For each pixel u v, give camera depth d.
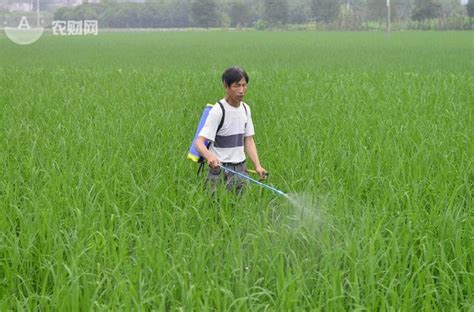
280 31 102.19
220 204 6.59
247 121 6.96
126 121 11.18
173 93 15.40
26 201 6.72
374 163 8.26
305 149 9.30
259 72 21.83
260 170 6.96
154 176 7.59
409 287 4.76
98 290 4.82
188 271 4.98
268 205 6.56
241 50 43.97
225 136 6.88
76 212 6.34
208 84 17.67
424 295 4.86
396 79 18.14
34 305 4.80
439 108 12.28
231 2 136.88
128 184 7.56
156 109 12.54
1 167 8.12
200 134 6.77
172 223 6.12
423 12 102.75
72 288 4.59
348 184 7.73
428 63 28.95
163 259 5.11
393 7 109.88
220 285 4.94
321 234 5.65
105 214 6.56
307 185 7.48
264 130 10.40
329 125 10.54
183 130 10.53
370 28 103.81
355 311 4.44
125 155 8.74
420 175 7.62
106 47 49.69
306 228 5.71
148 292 4.73
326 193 7.29
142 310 4.37
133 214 6.21
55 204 6.54
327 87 16.12
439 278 5.08
